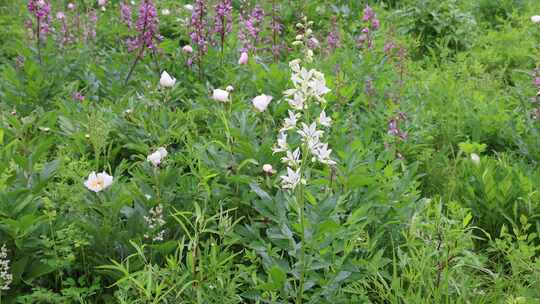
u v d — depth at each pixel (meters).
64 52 5.83
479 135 5.06
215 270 2.92
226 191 3.61
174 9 7.53
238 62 5.68
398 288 3.03
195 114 4.77
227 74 5.36
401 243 3.53
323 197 3.23
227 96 4.34
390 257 3.50
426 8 7.79
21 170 3.38
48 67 5.39
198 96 5.28
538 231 3.68
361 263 3.12
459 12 7.81
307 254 3.03
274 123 4.55
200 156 3.83
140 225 3.19
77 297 2.95
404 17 7.86
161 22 7.12
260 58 5.86
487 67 6.82
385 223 3.51
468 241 3.55
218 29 5.62
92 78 5.38
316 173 3.96
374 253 3.45
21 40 6.49
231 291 2.88
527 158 4.80
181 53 5.76
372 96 5.25
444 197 4.21
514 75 6.49
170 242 3.11
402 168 4.05
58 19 6.57
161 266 3.19
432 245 3.24
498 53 7.09
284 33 7.41
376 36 6.93
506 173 4.22
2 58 6.18
